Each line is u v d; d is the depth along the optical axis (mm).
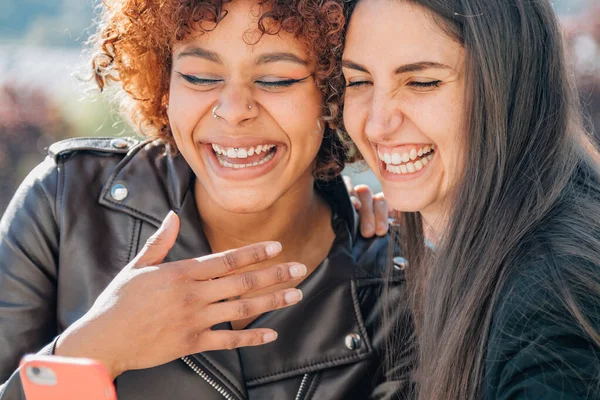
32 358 1360
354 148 2127
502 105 1714
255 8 1792
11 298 1928
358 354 2016
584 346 1412
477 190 1726
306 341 1994
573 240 1525
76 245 1955
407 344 2033
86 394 1350
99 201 2006
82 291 1941
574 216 1590
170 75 2047
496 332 1519
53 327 2002
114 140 2170
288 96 1869
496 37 1703
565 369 1397
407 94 1762
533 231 1623
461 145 1747
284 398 1965
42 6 22766
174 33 1835
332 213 2164
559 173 1692
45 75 8703
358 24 1785
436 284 1798
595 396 1380
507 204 1696
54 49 13648
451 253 1749
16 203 2010
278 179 1935
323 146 2098
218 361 1897
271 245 1724
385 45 1733
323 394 1986
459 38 1701
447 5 1685
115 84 2207
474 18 1693
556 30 1789
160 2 1882
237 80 1839
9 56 10438
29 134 7348
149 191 2029
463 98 1729
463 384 1683
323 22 1836
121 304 1659
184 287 1669
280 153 1922
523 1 1743
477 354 1665
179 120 1901
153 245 1761
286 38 1828
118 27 2088
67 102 7734
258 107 1864
